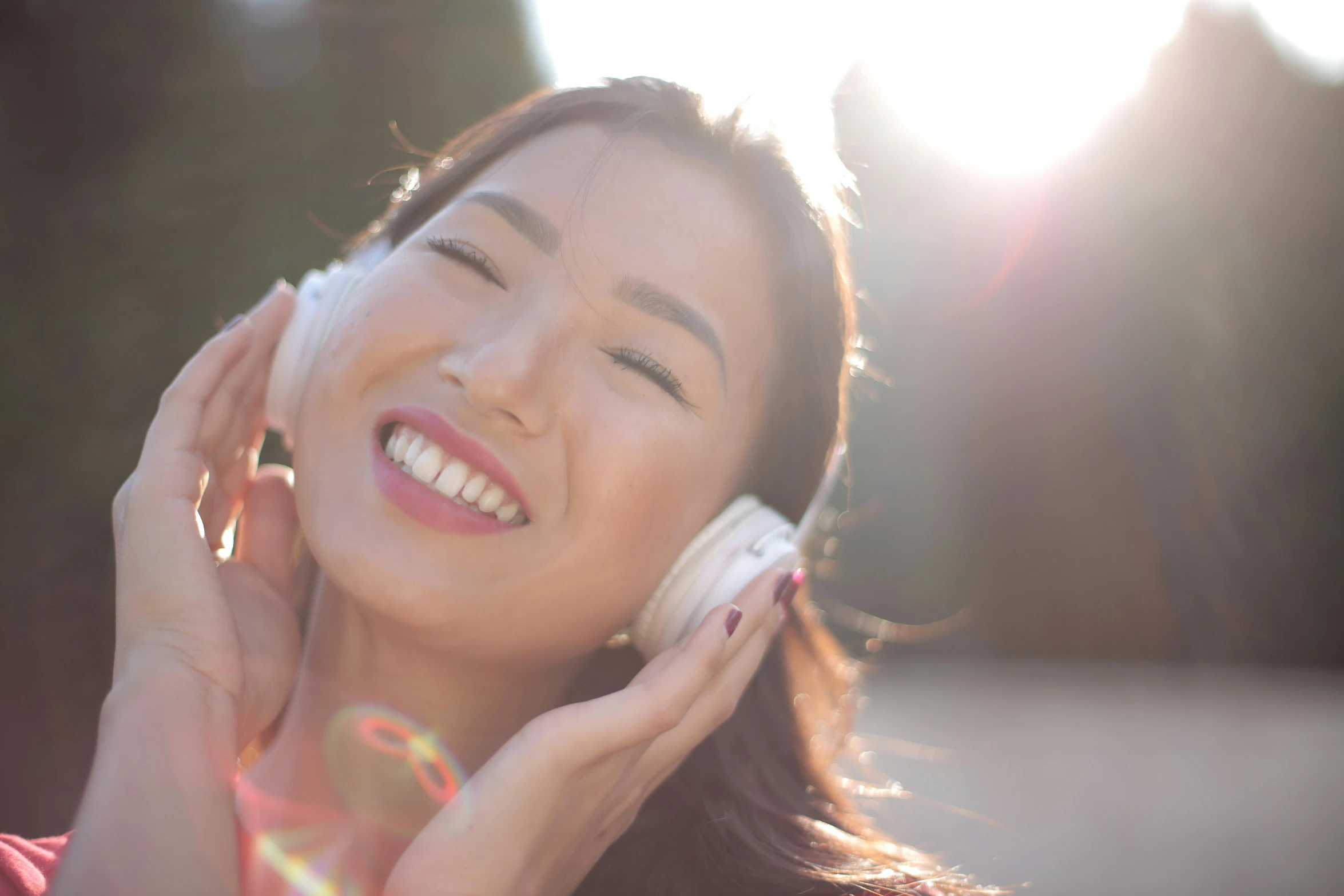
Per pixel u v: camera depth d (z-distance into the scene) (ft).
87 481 13.57
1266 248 37.50
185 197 14.80
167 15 15.28
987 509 36.47
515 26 16.98
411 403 4.89
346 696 5.39
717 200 5.38
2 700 12.75
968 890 6.18
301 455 5.10
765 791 6.60
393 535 4.80
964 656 38.37
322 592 5.57
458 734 5.45
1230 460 38.04
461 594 4.78
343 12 16.11
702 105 5.50
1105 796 23.59
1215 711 33.37
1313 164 36.50
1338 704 35.58
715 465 5.48
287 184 15.46
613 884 5.87
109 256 14.40
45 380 13.74
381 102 16.22
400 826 5.37
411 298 5.01
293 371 5.71
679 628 5.53
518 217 5.10
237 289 14.78
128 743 4.45
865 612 36.32
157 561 4.92
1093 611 37.96
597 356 5.04
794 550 5.75
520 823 4.44
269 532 5.85
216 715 4.67
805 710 7.17
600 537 4.97
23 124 14.61
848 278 6.21
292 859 5.26
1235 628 39.04
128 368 14.06
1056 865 19.08
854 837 6.62
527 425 4.77
